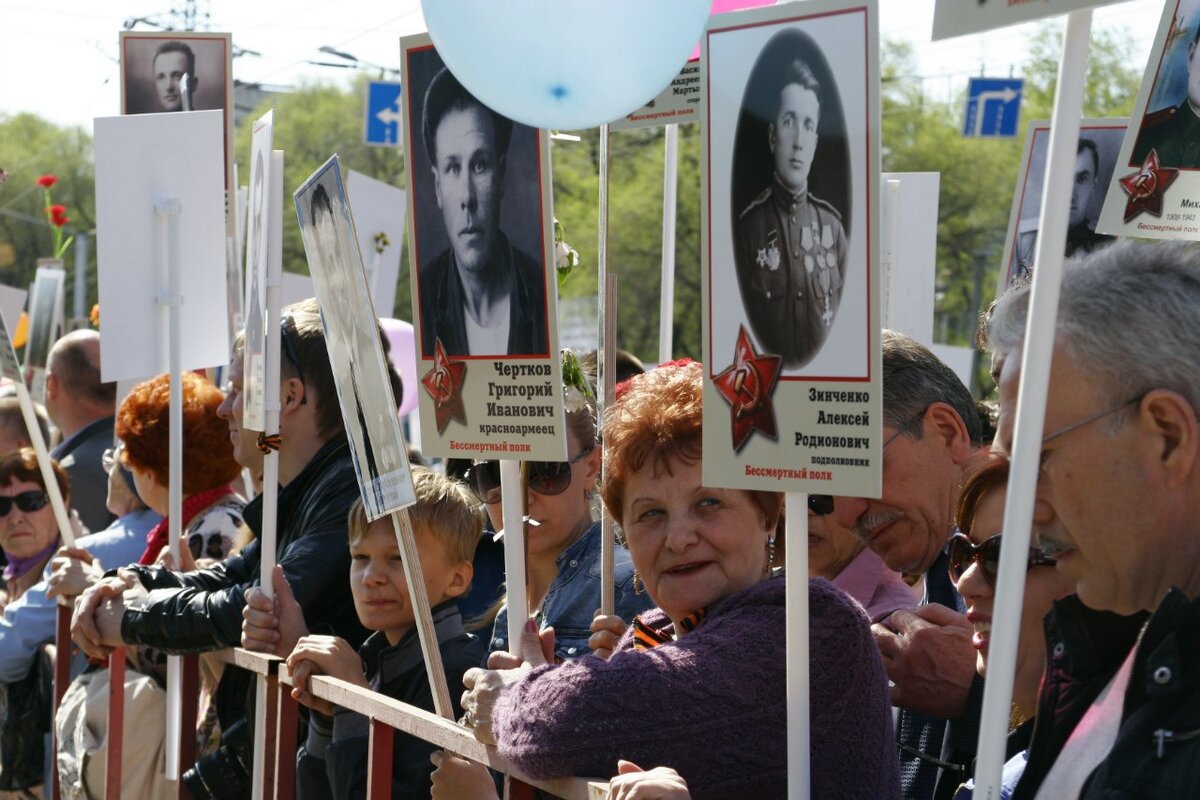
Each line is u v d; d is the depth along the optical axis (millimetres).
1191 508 1662
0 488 5438
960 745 2520
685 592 2232
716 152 1974
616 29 2078
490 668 2477
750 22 1921
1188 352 1634
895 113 33406
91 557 4551
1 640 4949
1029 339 1581
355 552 3193
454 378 2615
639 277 31719
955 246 32844
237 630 3514
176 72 5219
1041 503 1787
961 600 2752
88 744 4207
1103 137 3246
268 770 3236
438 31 2166
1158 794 1530
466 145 2555
